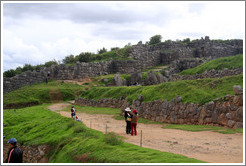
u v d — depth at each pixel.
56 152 16.50
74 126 20.27
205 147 12.06
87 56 71.75
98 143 13.39
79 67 59.50
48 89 49.25
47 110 35.53
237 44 79.38
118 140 13.30
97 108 35.50
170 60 70.94
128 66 65.69
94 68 62.16
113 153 11.45
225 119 17.02
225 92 19.48
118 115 27.69
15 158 10.87
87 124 21.61
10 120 29.86
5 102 41.78
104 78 57.59
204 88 21.91
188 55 71.88
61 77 58.00
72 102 45.03
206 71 38.53
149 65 70.00
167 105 22.17
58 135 19.67
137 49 73.25
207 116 18.38
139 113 25.73
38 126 24.80
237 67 34.25
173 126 19.42
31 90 48.19
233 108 16.48
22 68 68.62
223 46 74.31
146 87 30.64
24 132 24.44
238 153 10.80
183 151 11.45
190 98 20.75
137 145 12.70
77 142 15.38
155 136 15.48
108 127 19.84
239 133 14.68
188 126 18.59
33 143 20.38
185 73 43.25
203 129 16.69
